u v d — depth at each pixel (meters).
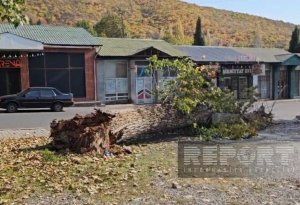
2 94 31.64
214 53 42.44
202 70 14.61
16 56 31.61
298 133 13.37
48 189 6.67
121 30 70.31
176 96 13.44
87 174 7.66
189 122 13.38
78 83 33.94
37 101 26.64
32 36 33.12
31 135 14.48
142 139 12.11
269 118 16.86
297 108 29.22
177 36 87.38
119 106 32.00
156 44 40.16
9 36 30.52
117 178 7.32
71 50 33.41
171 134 12.92
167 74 20.52
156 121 12.50
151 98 36.62
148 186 6.79
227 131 12.45
